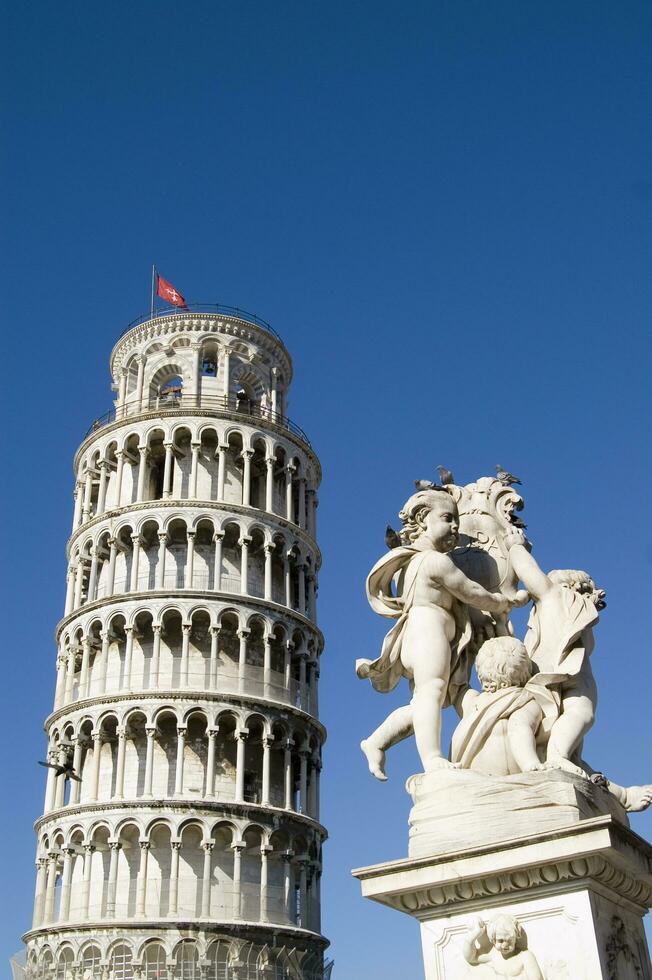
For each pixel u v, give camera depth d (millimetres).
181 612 63969
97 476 73000
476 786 5168
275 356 78062
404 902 5137
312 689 67750
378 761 5832
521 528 6707
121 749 60969
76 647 66688
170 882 57250
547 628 5906
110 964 55281
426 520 6230
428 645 5855
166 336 74625
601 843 4629
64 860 59531
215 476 70250
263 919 57812
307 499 75000
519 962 4742
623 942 4914
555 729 5477
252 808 59750
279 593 68625
